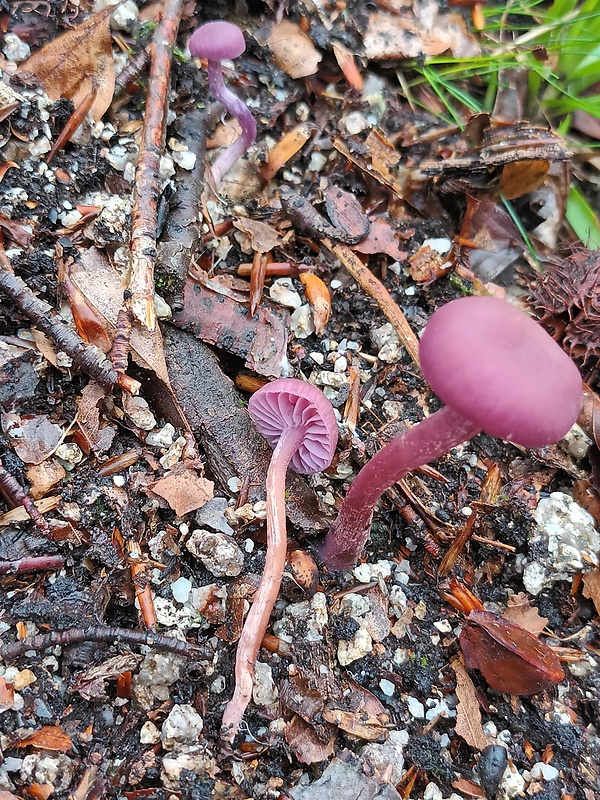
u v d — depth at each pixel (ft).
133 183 0.36
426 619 0.34
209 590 0.30
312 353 0.38
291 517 0.33
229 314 0.36
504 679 0.32
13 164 0.34
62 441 0.31
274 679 0.30
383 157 0.43
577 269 0.40
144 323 0.32
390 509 0.36
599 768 0.31
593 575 0.35
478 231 0.43
